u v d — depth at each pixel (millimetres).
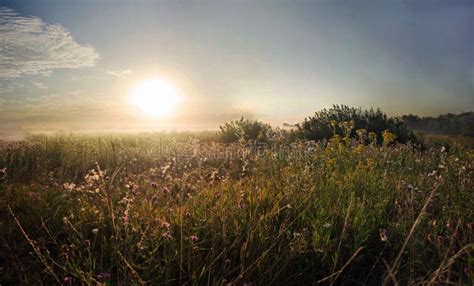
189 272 2660
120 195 4312
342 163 5664
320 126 12109
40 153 7875
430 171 5531
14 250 3096
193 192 4500
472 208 3482
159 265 2676
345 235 3008
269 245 2959
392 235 3098
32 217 3631
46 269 2729
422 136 13695
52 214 3705
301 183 4234
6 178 5465
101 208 3643
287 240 3098
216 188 4582
